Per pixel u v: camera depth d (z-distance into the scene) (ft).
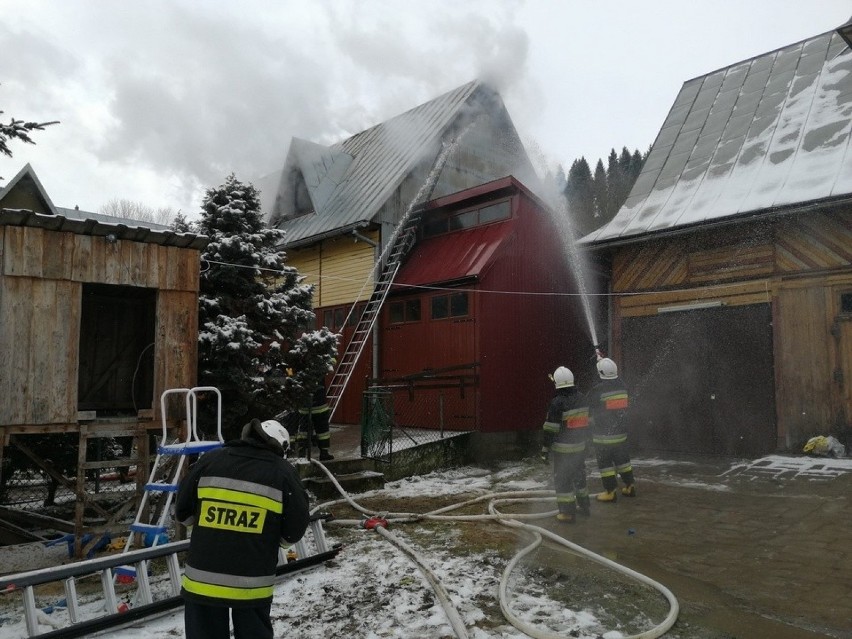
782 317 34.09
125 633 13.35
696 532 20.33
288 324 27.89
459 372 41.39
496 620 13.70
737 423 35.45
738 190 37.04
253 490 9.53
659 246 39.58
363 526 22.72
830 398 32.14
